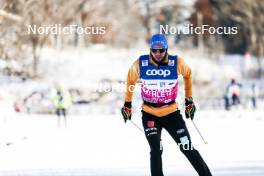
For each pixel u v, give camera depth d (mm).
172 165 22734
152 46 15438
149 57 15875
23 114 59875
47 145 31641
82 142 33312
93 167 22609
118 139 35062
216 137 34938
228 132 38500
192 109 16125
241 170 20828
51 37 103750
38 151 28750
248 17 152000
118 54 121188
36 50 99062
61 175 20453
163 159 24859
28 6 80938
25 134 37969
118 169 21891
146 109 15898
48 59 101812
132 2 147250
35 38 88062
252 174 19797
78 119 57469
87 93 81125
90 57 113000
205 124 47125
